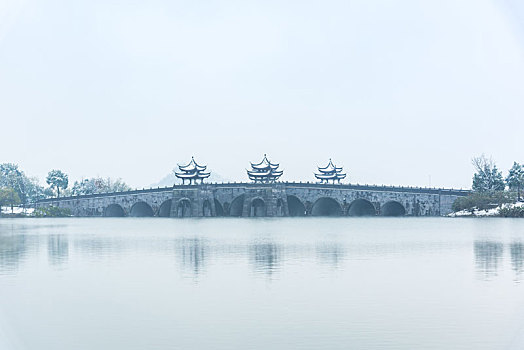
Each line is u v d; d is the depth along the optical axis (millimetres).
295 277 68750
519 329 46094
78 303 55219
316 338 44125
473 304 53875
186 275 70688
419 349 41812
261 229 173750
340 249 102750
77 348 42688
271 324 47688
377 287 62000
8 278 69000
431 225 185500
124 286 63312
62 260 86438
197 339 44219
